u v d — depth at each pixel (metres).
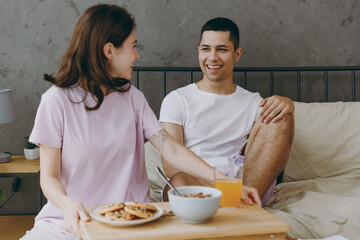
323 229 1.50
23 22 2.47
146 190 1.40
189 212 0.86
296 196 1.85
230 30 1.91
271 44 2.59
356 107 2.22
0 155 2.33
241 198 1.06
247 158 1.70
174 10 2.54
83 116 1.28
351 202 1.65
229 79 1.95
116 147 1.30
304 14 2.59
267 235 0.88
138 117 1.40
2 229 2.29
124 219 0.86
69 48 1.31
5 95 2.28
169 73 2.57
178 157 1.28
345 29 2.62
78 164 1.26
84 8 2.49
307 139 2.16
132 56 1.33
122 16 1.30
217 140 1.89
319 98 2.63
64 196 1.02
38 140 1.21
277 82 2.62
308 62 2.62
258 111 1.93
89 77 1.29
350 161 2.12
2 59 2.48
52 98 1.25
